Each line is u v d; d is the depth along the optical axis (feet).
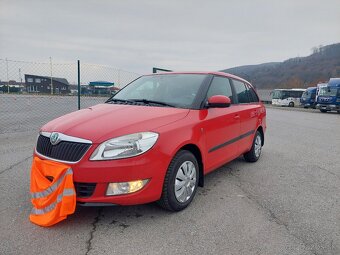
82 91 37.04
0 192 12.68
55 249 8.58
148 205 11.78
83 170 9.23
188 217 10.86
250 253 8.67
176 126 10.96
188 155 11.41
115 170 9.28
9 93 47.47
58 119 11.80
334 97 94.99
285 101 147.54
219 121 13.56
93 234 9.46
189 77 14.55
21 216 10.51
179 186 11.12
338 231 10.12
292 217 11.14
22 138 24.97
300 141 29.55
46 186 9.92
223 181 15.29
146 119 10.66
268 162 19.76
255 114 18.31
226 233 9.78
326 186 14.94
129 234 9.53
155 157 9.91
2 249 8.49
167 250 8.71
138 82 15.89
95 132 9.74
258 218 10.96
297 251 8.83
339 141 30.04
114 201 9.43
